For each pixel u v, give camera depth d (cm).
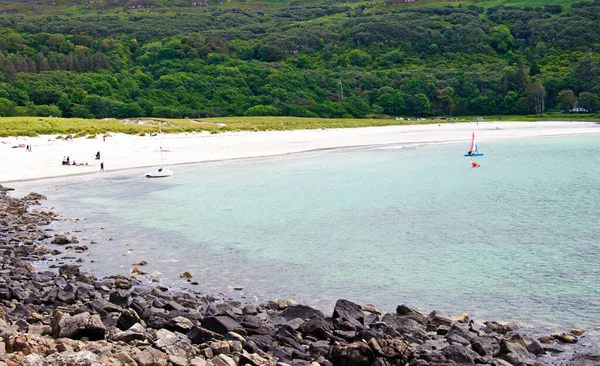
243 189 4484
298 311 1758
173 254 2622
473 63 19325
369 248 2716
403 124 13900
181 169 5778
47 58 17338
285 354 1417
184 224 3250
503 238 2872
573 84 16538
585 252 2592
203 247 2752
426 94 17225
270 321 1720
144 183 4856
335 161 6444
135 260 2517
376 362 1340
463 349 1462
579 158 6594
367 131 11525
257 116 15238
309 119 14688
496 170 5600
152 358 1223
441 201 3916
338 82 17675
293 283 2206
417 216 3422
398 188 4503
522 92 16762
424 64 19475
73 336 1335
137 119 13112
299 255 2606
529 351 1548
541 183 4700
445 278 2262
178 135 9838
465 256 2566
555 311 1897
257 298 2027
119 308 1736
